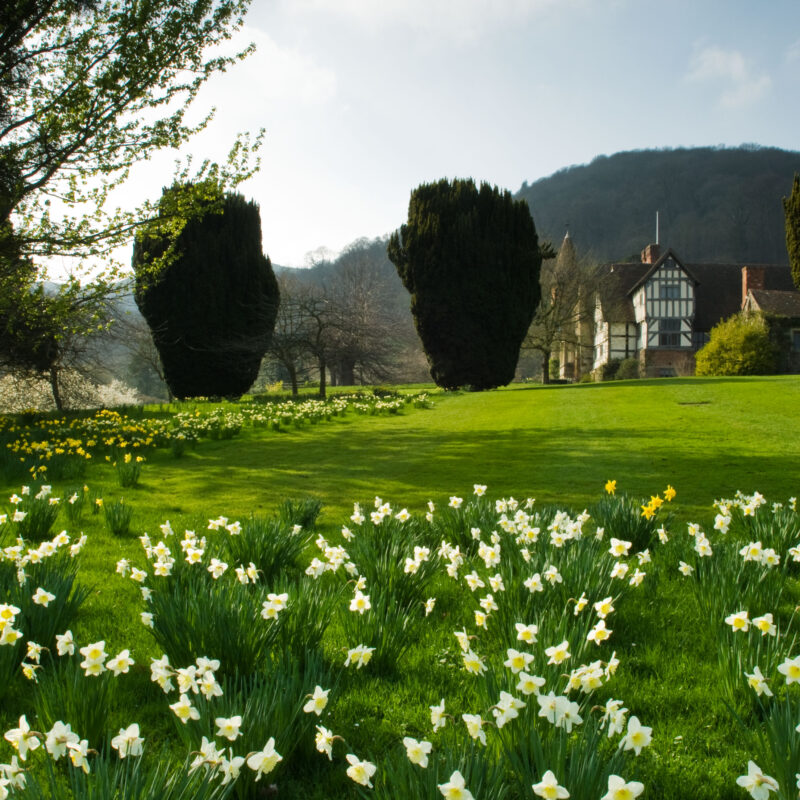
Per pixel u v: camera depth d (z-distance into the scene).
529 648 3.06
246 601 3.30
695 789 2.40
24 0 12.62
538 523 5.16
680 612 4.12
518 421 17.28
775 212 93.62
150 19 13.23
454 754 2.12
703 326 50.00
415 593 4.22
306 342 30.28
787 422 15.28
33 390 29.69
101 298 15.00
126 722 2.86
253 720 2.36
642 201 103.75
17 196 12.84
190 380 29.05
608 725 2.36
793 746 2.11
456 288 31.17
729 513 5.93
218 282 28.47
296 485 9.27
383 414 20.45
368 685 3.17
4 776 2.11
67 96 13.04
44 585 3.62
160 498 8.38
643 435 13.82
